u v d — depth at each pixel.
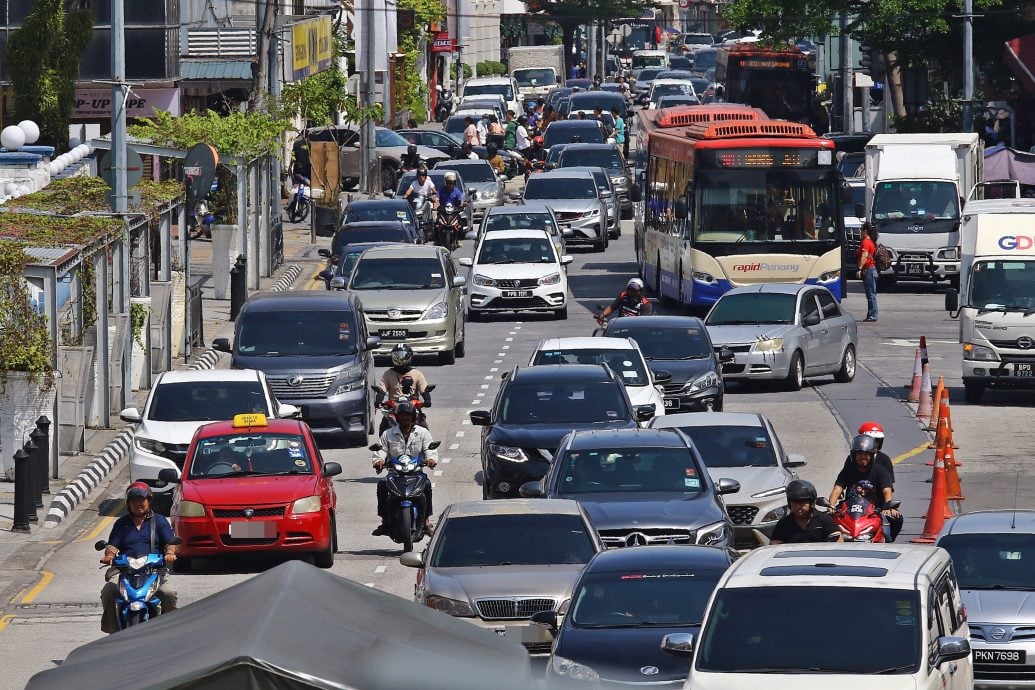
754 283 126.56
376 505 79.38
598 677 44.00
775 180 126.56
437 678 23.11
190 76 171.00
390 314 113.94
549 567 52.97
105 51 158.62
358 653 23.39
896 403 101.38
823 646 37.47
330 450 92.75
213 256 139.88
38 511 75.81
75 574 66.19
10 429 81.56
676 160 134.25
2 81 153.00
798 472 82.25
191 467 68.75
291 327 94.62
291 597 25.08
